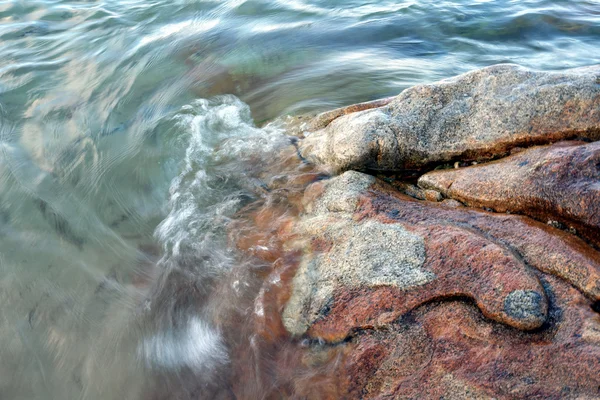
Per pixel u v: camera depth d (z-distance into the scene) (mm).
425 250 1533
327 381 1453
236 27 4078
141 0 4805
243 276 1801
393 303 1470
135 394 1597
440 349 1364
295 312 1590
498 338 1328
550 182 1571
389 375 1379
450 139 1903
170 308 1798
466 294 1414
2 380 1642
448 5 4230
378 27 3895
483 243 1488
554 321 1314
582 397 1182
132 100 3074
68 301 1866
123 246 2074
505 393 1243
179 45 3779
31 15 4492
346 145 1995
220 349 1643
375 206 1759
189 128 2709
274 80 3189
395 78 3064
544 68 3100
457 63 3266
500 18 3893
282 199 2064
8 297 1881
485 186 1703
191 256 1960
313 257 1703
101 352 1704
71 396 1603
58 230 2166
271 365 1552
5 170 2512
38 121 2898
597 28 3598
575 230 1523
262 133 2551
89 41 3961
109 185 2398
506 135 1813
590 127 1711
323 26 3990
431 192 1833
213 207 2158
